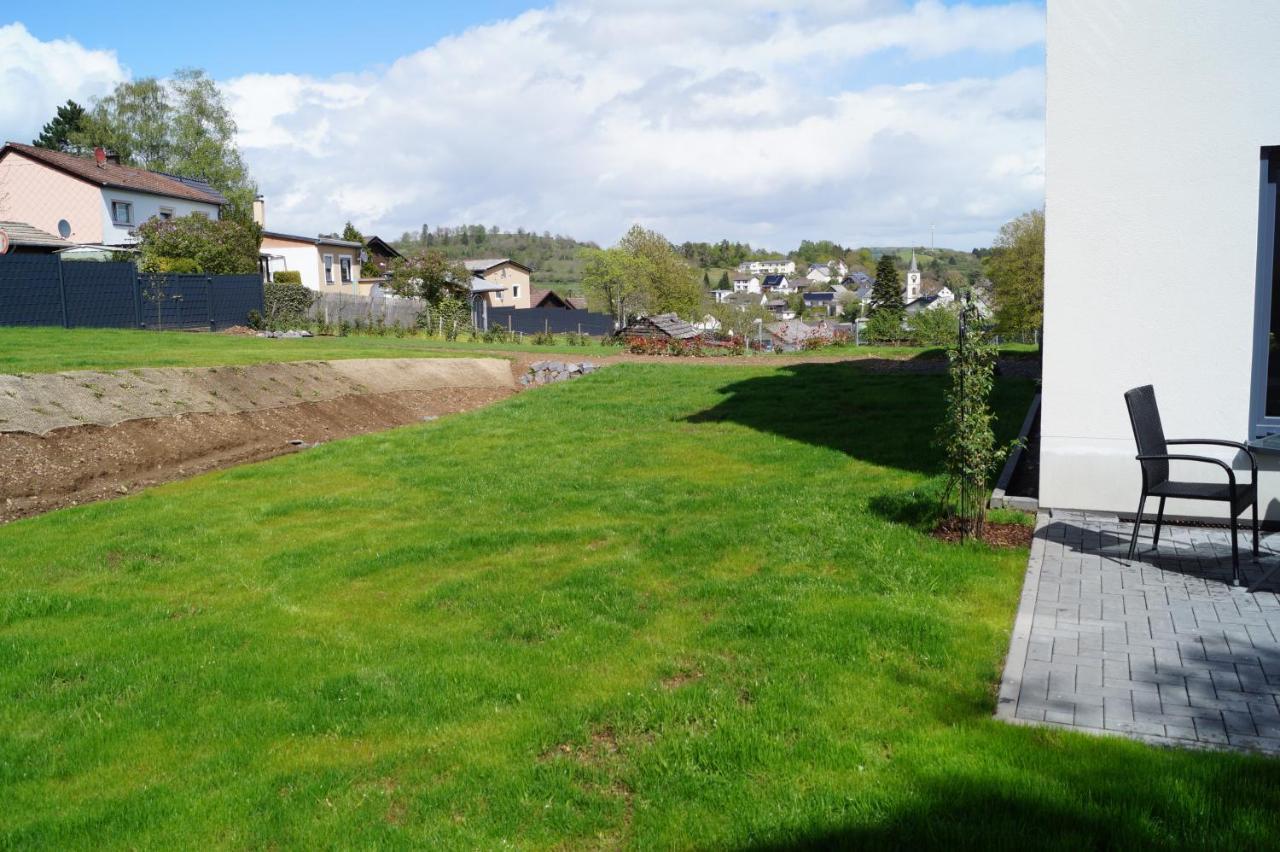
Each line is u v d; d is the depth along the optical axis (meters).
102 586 6.90
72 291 25.02
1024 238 46.78
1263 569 5.82
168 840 3.55
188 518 8.98
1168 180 6.85
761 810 3.45
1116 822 3.18
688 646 5.14
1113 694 4.18
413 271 42.72
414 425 15.41
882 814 3.36
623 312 61.97
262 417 14.59
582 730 4.17
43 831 3.63
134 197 37.03
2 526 8.77
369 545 7.81
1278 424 6.75
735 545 7.07
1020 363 22.59
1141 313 7.02
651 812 3.51
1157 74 6.78
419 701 4.63
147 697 4.88
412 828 3.52
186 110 57.28
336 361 18.52
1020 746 3.76
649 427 13.62
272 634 5.79
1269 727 3.81
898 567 6.18
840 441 11.55
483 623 5.80
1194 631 4.86
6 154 35.09
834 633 5.07
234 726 4.50
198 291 28.45
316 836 3.50
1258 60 6.55
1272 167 6.64
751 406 15.27
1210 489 5.89
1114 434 7.21
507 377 22.39
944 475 8.88
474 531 8.09
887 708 4.22
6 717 4.71
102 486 10.73
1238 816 3.17
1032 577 5.82
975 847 3.11
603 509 8.70
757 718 4.16
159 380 14.05
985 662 4.68
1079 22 6.93
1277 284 6.72
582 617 5.74
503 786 3.77
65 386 12.52
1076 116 7.01
